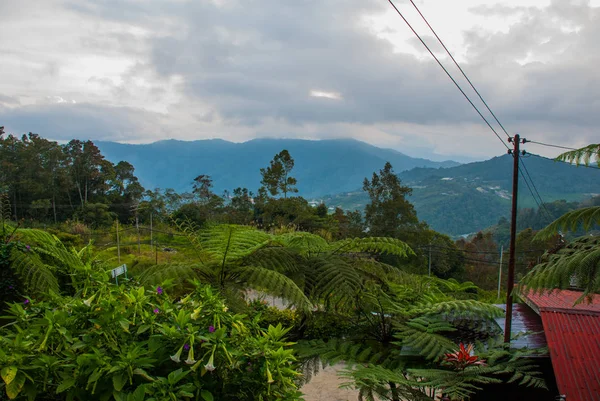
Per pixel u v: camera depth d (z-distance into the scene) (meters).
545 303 5.89
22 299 4.41
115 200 44.31
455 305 4.99
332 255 5.65
